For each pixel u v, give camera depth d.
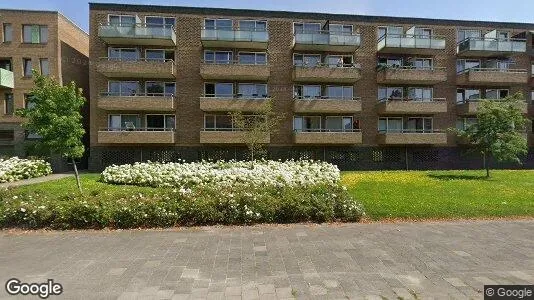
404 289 3.70
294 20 26.39
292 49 26.23
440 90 27.77
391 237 5.79
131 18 24.81
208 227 6.56
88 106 27.73
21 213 6.55
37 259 4.68
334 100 25.12
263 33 24.69
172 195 7.43
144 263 4.49
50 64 24.19
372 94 27.02
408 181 15.03
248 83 25.84
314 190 8.01
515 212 7.85
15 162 17.42
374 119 26.95
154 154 24.69
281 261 4.57
